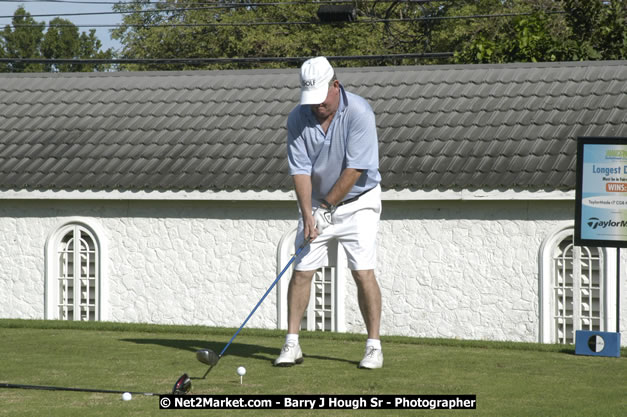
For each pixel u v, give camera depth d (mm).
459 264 23578
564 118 24734
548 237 22875
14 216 26766
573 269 23062
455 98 26797
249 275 25000
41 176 26016
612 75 26391
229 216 25188
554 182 22234
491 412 8922
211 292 25281
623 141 14531
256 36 58344
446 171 23484
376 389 9977
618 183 14484
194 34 62188
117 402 9312
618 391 10047
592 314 23094
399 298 24000
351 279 24234
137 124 28172
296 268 11961
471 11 56406
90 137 27781
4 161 26969
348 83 28531
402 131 25562
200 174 25078
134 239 25859
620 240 14414
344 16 39938
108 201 26031
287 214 24719
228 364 11836
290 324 11969
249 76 30328
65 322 19500
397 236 24047
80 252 26422
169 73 31359
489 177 22922
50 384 10305
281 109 27922
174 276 25562
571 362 12422
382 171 23875
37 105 30047
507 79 27281
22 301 26656
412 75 28469
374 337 11750
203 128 27422
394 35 58844
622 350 14875
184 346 13828
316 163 11812
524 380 10734
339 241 11945
